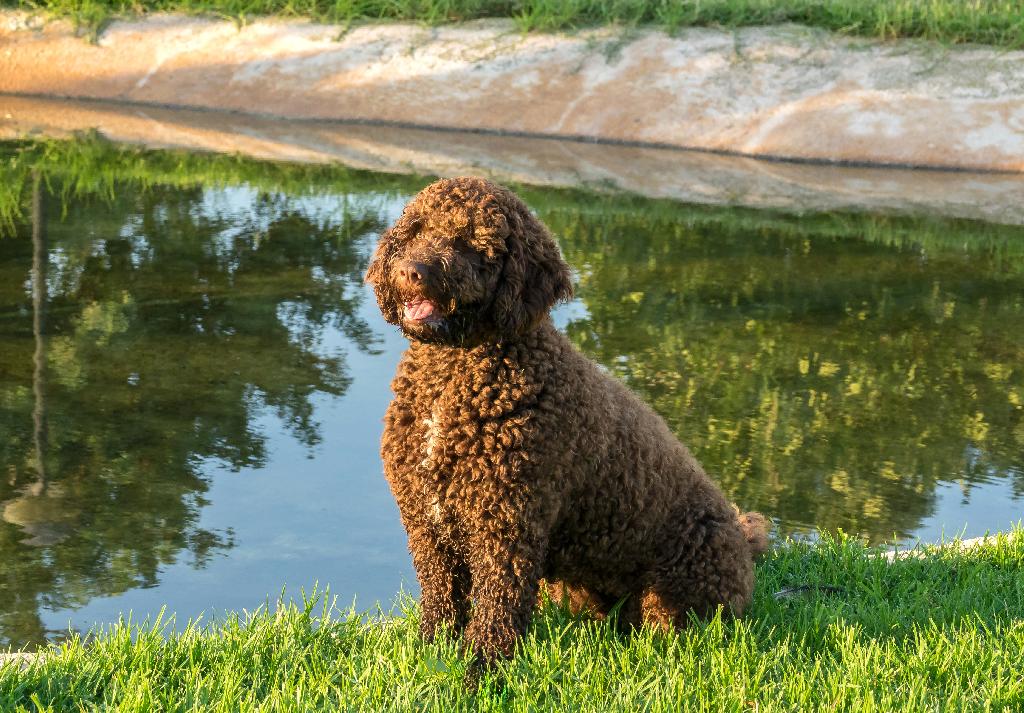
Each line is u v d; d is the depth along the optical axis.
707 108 15.95
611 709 3.63
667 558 4.26
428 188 3.85
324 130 16.11
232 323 8.48
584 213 12.07
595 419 3.92
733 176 14.14
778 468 6.46
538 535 3.85
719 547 4.27
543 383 3.77
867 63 16.12
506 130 16.25
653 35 16.95
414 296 3.61
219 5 18.55
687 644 4.05
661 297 9.47
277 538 5.54
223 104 17.20
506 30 17.55
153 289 9.16
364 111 16.77
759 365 8.07
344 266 9.94
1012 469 6.56
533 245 3.80
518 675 3.81
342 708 3.59
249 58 17.64
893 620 4.43
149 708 3.56
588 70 16.62
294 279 9.54
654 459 4.14
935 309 9.47
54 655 4.01
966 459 6.68
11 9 18.67
